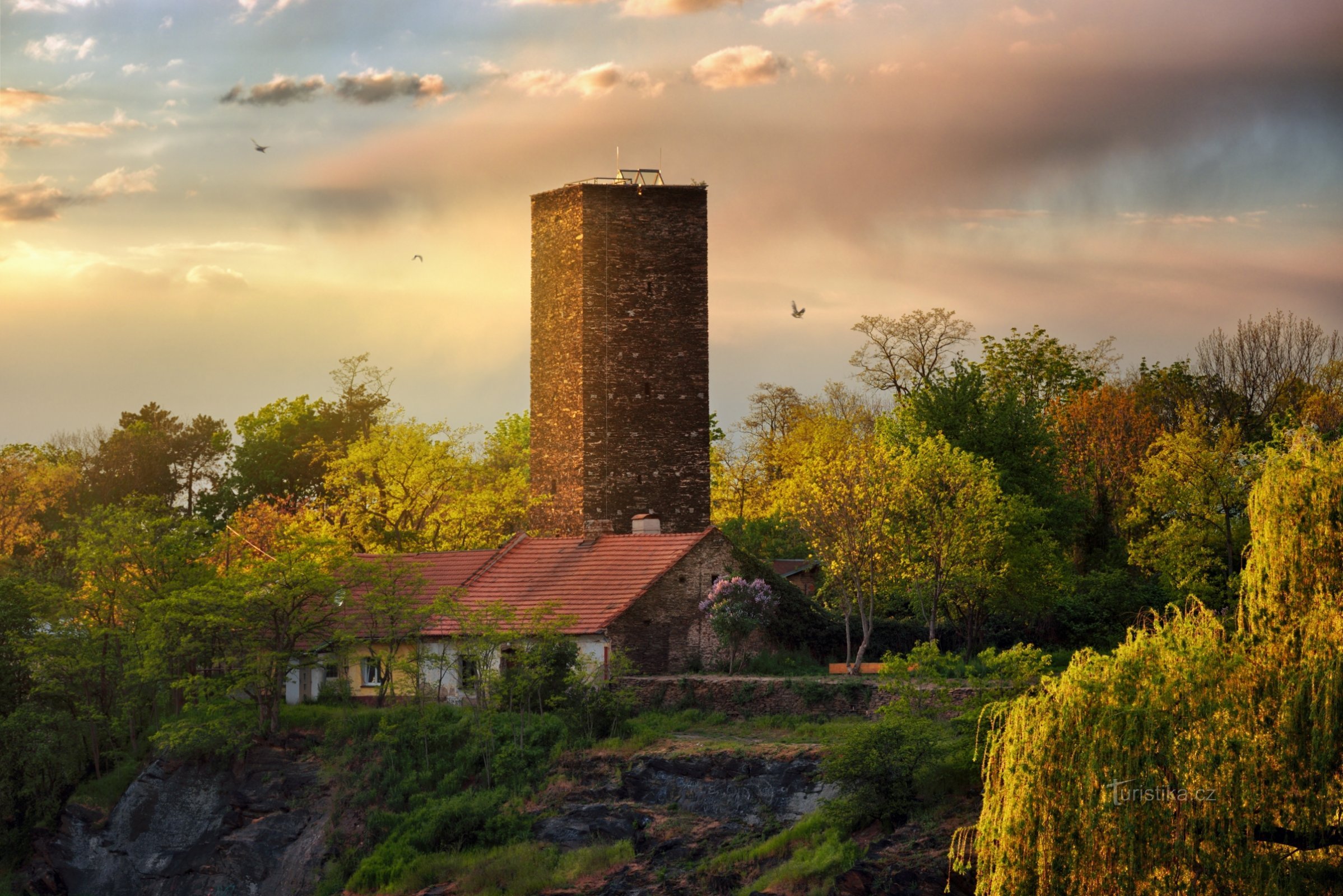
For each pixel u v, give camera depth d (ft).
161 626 185.16
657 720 166.09
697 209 225.15
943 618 209.26
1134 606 211.61
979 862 95.91
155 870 170.60
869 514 188.24
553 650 170.91
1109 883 88.02
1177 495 198.80
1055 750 90.79
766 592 185.78
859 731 131.85
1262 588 91.25
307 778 169.17
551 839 148.15
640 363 222.07
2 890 174.70
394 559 199.11
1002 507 192.54
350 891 150.61
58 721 185.26
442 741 167.02
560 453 222.69
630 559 193.98
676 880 133.39
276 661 177.06
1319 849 85.05
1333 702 84.69
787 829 136.67
